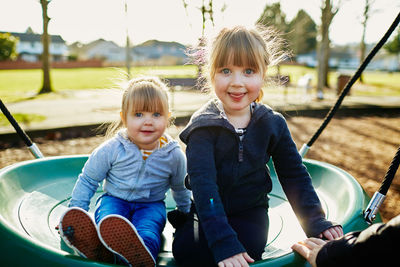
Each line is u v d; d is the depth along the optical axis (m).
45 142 4.58
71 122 5.32
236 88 1.23
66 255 1.04
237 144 1.27
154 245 1.23
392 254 0.81
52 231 1.48
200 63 1.51
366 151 4.36
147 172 1.46
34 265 1.05
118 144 1.45
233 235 1.09
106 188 1.49
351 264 0.90
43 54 10.34
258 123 1.31
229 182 1.29
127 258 1.11
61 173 1.94
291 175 1.35
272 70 1.54
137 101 1.39
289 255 1.09
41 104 7.66
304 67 34.34
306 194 1.31
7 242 1.12
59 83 13.50
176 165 1.52
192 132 1.28
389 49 41.72
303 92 10.73
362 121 6.55
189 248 1.21
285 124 1.39
